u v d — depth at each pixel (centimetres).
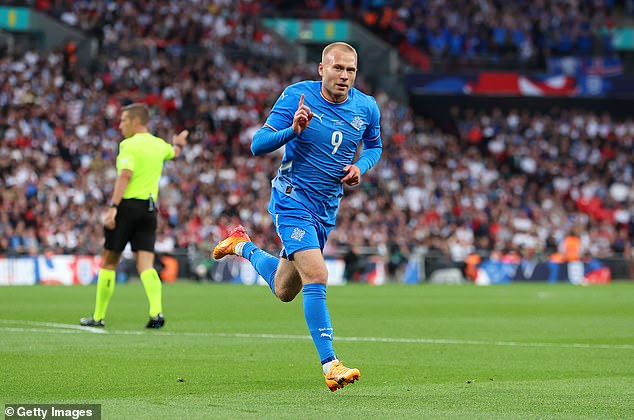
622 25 15900
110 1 13800
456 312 5772
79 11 13738
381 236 11312
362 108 2642
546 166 13825
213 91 12988
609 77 14488
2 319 4734
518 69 15038
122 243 4216
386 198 12406
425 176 12875
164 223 10506
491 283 11419
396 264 11125
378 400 2359
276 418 2069
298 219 2556
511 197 13012
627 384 2698
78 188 10900
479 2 15525
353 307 6175
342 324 4797
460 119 14588
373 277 11038
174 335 3994
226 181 11656
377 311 5800
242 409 2191
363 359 3262
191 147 12131
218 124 12712
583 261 11806
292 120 2564
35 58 12362
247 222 11294
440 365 3111
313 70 13938
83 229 10250
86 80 12419
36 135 11494
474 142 14138
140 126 4216
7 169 10925
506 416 2141
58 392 2420
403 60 15062
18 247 9856
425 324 4828
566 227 12594
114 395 2386
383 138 13275
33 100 11850
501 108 14688
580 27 15588
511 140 14112
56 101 11981
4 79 11950
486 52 15188
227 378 2725
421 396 2434
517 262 11606
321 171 2584
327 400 2348
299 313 5416
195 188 11350
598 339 4103
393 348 3622
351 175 2547
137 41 13388
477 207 12669
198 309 5709
